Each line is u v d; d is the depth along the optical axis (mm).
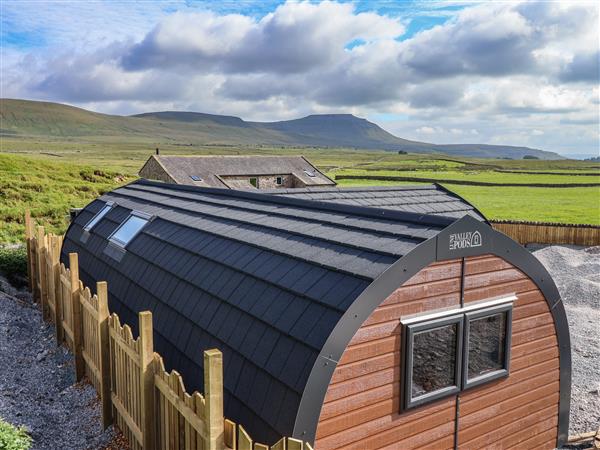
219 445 5453
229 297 8086
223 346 7438
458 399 7418
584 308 18859
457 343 7262
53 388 11031
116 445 8711
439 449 7242
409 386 6676
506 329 7895
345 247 7617
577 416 10438
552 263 25203
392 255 6680
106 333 9188
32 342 13398
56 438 9070
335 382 6031
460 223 7086
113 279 12562
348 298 6211
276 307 7039
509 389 8109
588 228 30766
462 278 7223
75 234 17375
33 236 16609
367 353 6297
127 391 8320
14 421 9258
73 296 10953
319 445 5961
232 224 10953
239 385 6730
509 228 33812
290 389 5914
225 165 50594
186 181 45000
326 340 5879
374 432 6461
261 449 5086
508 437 8180
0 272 18156
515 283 7953
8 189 37156
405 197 17578
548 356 8594
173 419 6719
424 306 6812
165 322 9352
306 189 16484
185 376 8078
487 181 89812
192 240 10977
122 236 13953
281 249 8414
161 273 10641
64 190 42500
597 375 12664
